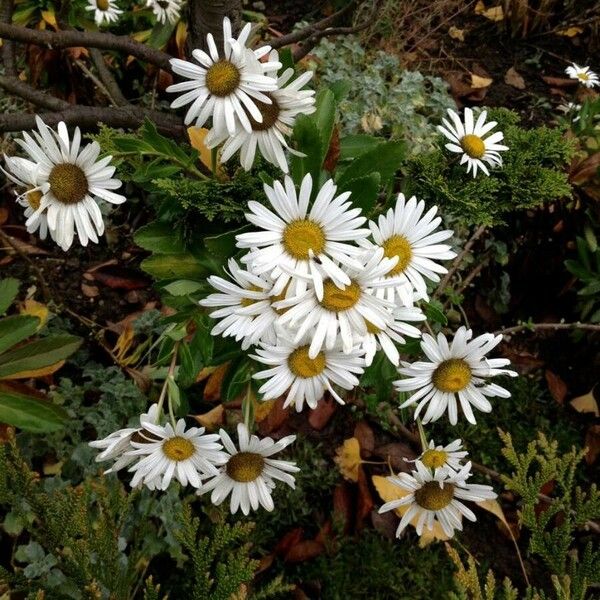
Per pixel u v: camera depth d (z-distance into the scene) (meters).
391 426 0.67
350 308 0.36
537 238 0.73
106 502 0.43
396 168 0.43
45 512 0.39
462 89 1.01
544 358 0.77
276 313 0.38
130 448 0.45
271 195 0.36
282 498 0.61
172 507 0.55
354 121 0.76
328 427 0.67
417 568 0.60
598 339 0.74
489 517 0.65
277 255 0.36
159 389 0.62
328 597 0.57
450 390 0.44
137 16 0.84
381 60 0.88
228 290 0.39
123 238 0.75
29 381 0.62
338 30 0.63
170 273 0.45
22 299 0.68
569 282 0.74
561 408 0.73
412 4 1.02
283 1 1.09
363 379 0.48
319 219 0.36
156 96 0.83
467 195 0.49
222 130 0.39
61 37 0.55
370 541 0.61
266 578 0.58
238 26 0.56
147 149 0.44
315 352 0.36
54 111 0.60
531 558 0.63
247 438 0.44
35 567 0.49
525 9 1.09
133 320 0.68
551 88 1.07
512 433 0.70
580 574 0.42
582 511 0.43
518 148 0.56
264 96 0.38
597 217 0.68
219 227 0.46
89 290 0.71
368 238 0.41
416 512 0.49
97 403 0.62
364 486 0.63
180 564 0.54
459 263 0.70
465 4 1.14
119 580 0.44
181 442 0.43
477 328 0.78
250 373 0.47
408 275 0.40
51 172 0.39
